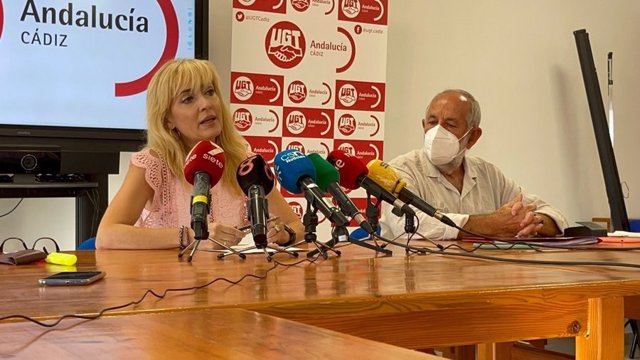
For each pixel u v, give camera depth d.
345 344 0.67
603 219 4.81
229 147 2.31
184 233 1.94
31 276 1.34
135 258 1.69
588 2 4.94
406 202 1.86
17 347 0.69
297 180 1.60
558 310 1.23
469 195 3.04
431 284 1.19
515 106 4.63
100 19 3.28
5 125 3.11
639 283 1.30
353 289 1.12
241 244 1.98
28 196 3.07
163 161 2.23
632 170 5.20
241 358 0.62
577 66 4.88
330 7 3.72
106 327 0.77
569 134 4.86
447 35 4.37
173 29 3.41
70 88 3.22
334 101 3.74
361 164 1.80
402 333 1.10
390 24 4.18
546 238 2.23
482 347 2.53
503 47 4.57
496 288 1.16
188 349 0.66
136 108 3.34
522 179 4.68
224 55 3.71
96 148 3.26
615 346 1.28
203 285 1.17
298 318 1.00
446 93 3.01
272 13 3.61
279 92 3.63
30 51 3.16
